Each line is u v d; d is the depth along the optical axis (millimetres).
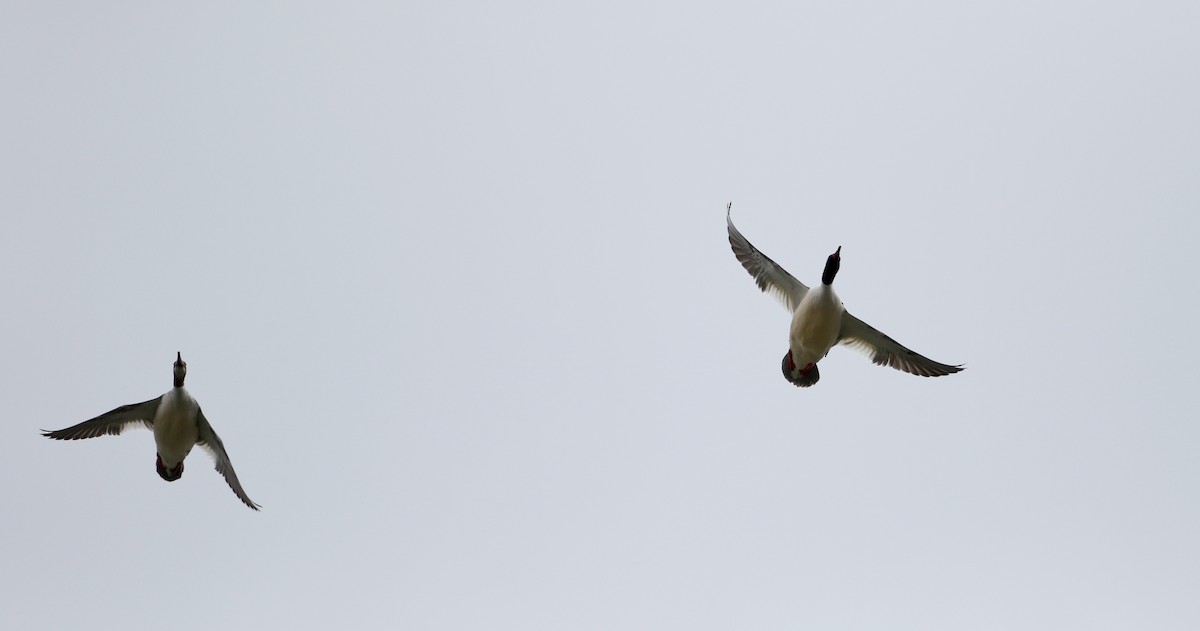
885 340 24062
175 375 24344
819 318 22922
